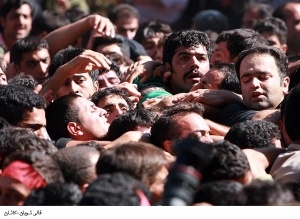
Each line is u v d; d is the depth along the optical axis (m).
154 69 7.47
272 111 6.22
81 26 8.47
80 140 6.47
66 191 4.60
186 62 7.25
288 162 5.29
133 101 6.98
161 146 5.87
